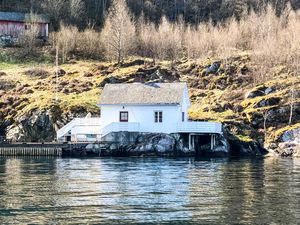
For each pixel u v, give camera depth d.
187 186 149.25
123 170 186.12
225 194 136.00
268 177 168.88
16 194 134.88
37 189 143.00
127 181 158.88
